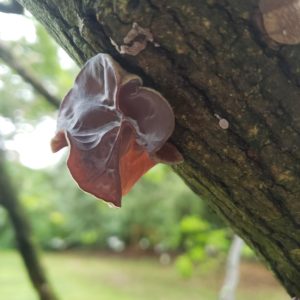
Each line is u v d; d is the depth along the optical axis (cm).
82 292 103
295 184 14
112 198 13
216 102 13
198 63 12
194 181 16
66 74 59
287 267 17
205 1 12
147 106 13
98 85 13
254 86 13
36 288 48
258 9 12
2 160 49
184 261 52
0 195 48
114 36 12
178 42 12
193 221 51
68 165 13
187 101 13
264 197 15
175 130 13
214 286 105
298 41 12
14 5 22
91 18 13
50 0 13
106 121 13
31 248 48
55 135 14
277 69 12
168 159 14
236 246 43
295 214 15
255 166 14
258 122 13
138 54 12
